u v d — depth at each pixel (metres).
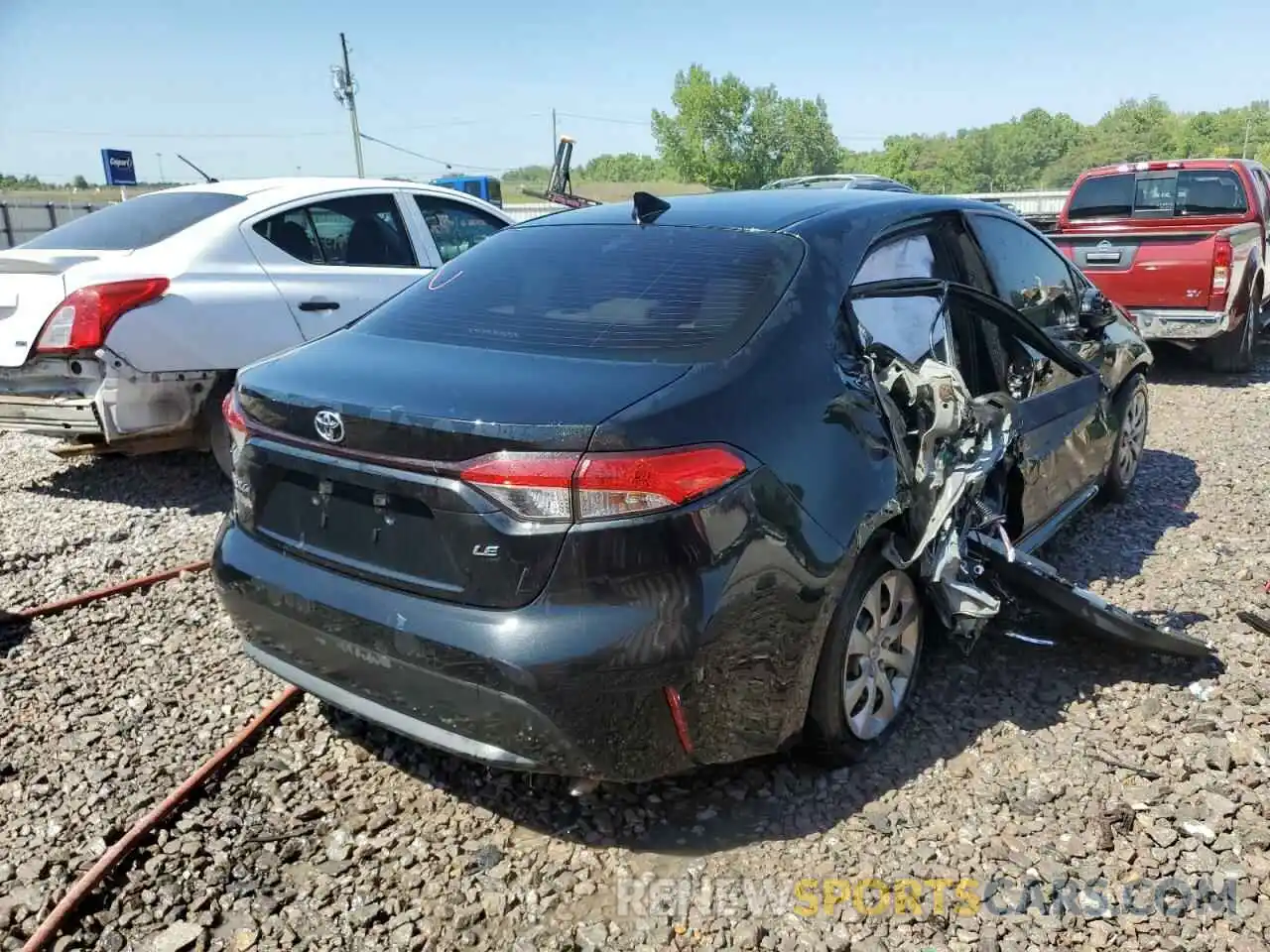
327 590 2.73
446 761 3.23
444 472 2.47
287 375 2.94
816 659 2.82
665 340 2.84
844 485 2.84
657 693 2.47
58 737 3.38
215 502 5.89
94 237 6.06
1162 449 6.90
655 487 2.41
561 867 2.74
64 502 5.93
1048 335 4.02
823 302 3.07
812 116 85.12
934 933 2.48
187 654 3.99
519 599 2.43
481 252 3.71
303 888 2.69
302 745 3.34
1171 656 3.76
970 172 142.00
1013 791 3.01
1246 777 3.05
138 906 2.62
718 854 2.78
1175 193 10.48
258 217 6.02
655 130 87.44
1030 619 4.11
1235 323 9.27
